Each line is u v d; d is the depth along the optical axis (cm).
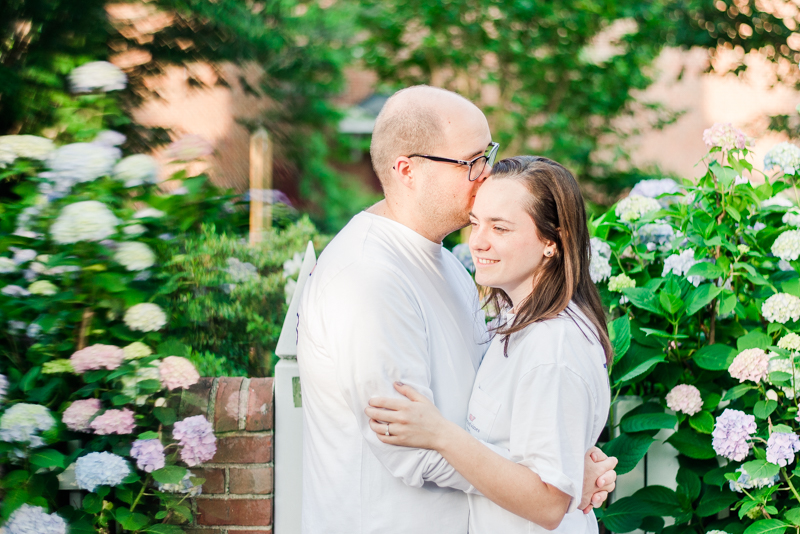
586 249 153
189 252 234
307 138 843
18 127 366
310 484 166
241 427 201
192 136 234
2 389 179
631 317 230
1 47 389
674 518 217
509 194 150
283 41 675
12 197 234
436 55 850
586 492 151
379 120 172
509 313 159
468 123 164
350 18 816
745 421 189
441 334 163
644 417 211
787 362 192
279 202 378
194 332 241
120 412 188
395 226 169
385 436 141
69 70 382
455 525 156
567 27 810
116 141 221
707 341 228
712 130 222
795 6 706
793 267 215
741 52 736
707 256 224
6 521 174
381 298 148
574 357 141
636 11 770
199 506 200
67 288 196
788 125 746
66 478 192
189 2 519
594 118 881
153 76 499
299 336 167
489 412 152
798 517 188
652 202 237
